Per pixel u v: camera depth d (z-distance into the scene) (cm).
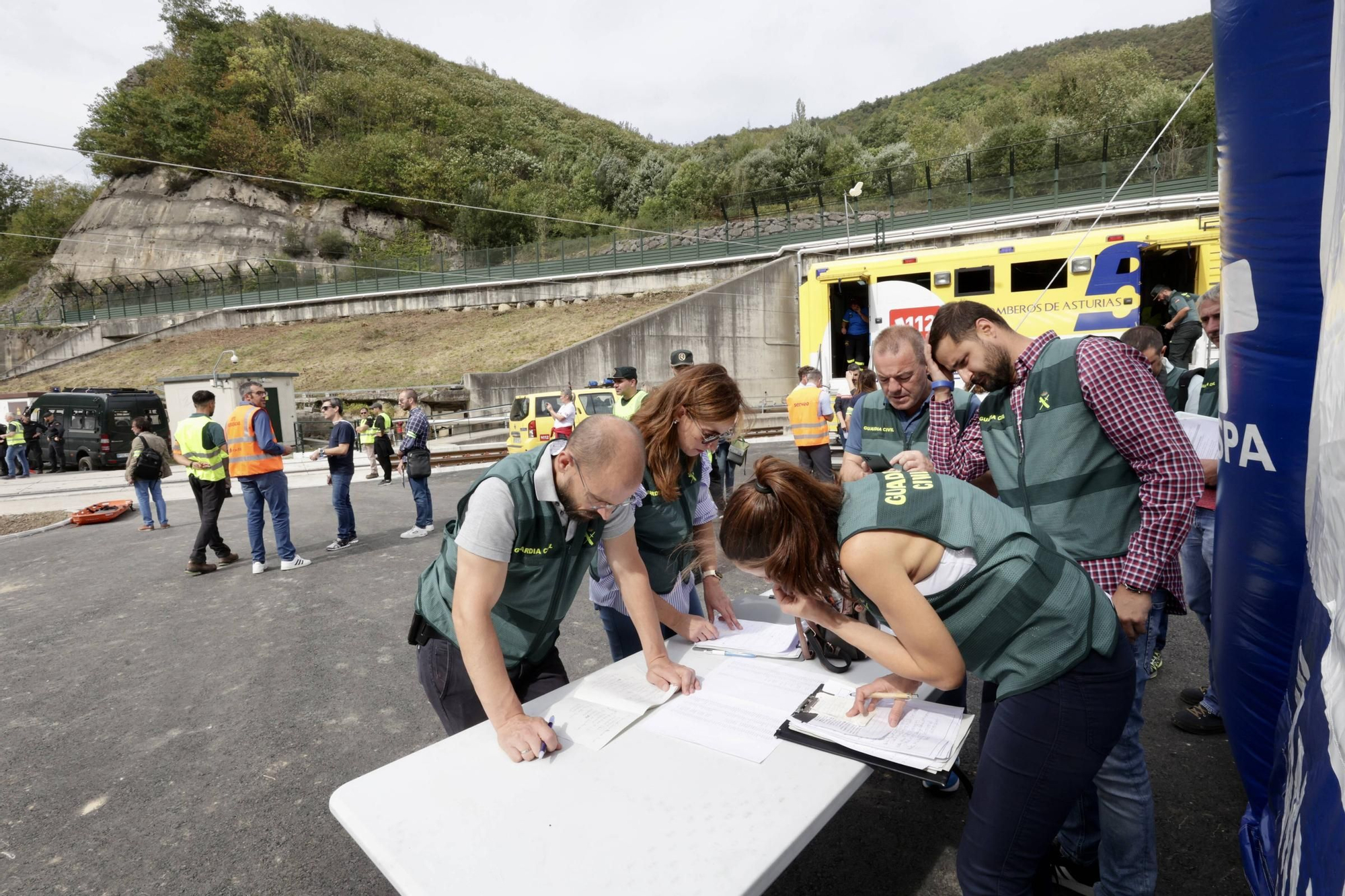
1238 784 259
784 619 250
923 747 150
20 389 3581
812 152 4866
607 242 3675
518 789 143
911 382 305
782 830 128
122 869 245
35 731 354
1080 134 3334
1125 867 182
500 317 3272
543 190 6097
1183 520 179
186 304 4362
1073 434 195
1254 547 173
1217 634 191
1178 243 915
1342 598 104
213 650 461
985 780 153
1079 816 205
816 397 783
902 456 254
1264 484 169
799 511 142
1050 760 145
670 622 231
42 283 5853
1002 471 217
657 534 241
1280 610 168
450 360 2809
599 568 253
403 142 6019
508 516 171
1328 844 100
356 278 4131
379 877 237
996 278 1017
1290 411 162
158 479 949
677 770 148
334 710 364
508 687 166
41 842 262
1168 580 195
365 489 1224
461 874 119
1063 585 145
